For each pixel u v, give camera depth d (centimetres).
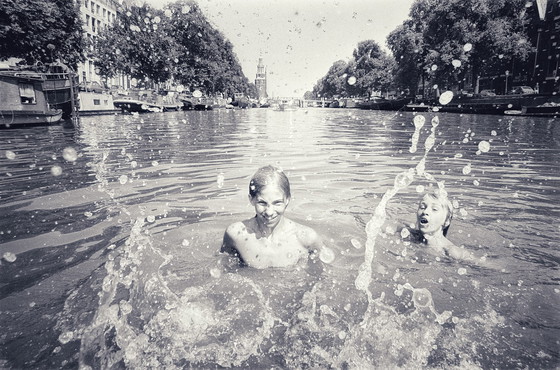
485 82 3675
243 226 239
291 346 153
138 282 202
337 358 146
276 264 230
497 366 142
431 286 203
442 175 493
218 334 159
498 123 1509
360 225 304
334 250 253
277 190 227
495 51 2803
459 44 2856
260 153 692
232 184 435
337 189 421
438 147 787
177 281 204
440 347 153
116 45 3169
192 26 3984
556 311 178
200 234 277
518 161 598
